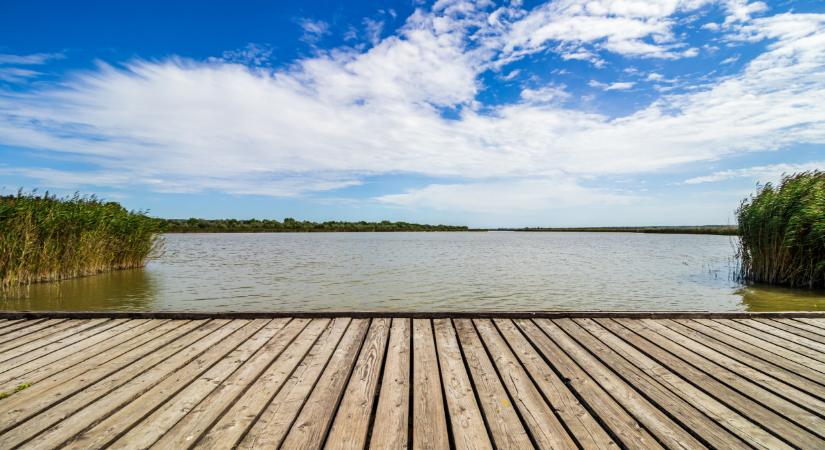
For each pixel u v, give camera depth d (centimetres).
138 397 322
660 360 412
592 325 542
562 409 307
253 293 1270
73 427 275
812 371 386
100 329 516
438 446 260
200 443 259
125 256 1817
